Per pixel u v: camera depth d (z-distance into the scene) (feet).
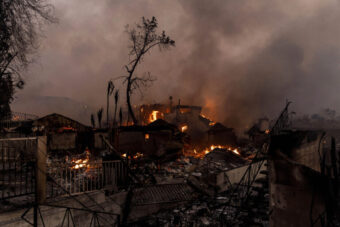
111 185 29.48
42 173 20.83
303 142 16.57
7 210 18.47
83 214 23.75
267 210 27.07
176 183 38.47
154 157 80.74
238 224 25.99
